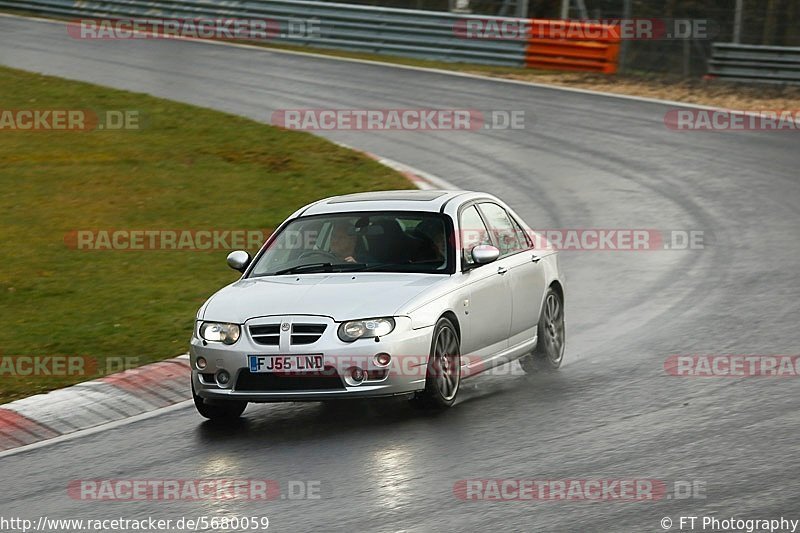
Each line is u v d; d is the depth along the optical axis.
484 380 25.02
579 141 56.25
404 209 24.39
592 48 76.00
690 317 29.61
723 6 87.50
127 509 17.33
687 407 21.39
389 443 20.02
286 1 86.31
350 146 55.59
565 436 19.89
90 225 42.28
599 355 26.50
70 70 74.25
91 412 23.31
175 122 59.53
